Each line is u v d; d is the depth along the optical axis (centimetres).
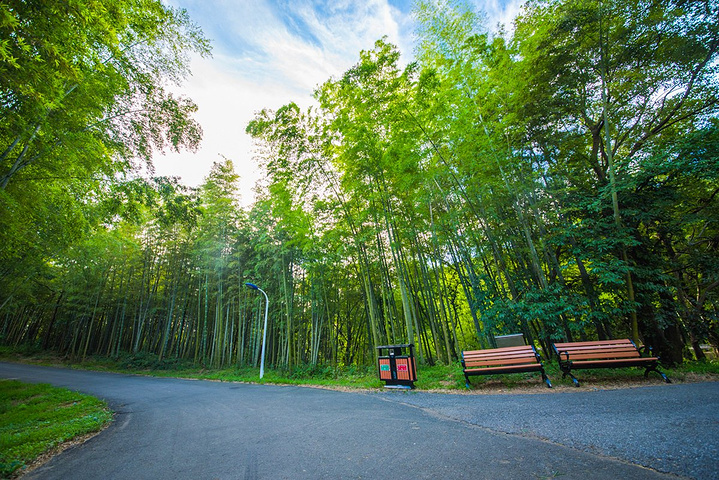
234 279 1900
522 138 877
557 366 696
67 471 309
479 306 813
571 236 771
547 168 864
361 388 753
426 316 1300
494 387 616
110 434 458
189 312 2203
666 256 843
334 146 1062
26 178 647
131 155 841
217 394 830
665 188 730
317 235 1212
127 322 2578
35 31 378
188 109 877
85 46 492
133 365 1936
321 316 1570
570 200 798
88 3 395
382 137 980
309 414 489
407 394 618
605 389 520
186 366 1923
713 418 311
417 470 240
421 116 870
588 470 218
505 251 972
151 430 465
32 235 871
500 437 310
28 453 367
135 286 2258
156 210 1073
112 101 704
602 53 743
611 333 866
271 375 1325
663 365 666
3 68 369
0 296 1368
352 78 935
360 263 1215
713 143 623
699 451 233
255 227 1689
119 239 1591
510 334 752
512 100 816
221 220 1788
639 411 360
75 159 668
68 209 863
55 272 1709
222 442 369
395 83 877
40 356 2425
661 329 719
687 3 680
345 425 402
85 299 2095
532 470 224
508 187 781
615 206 710
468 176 862
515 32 894
